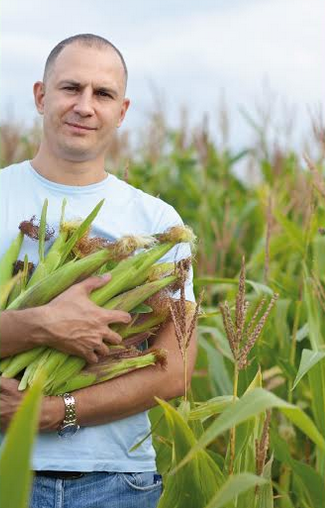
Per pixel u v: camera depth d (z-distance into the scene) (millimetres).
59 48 3475
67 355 3180
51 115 3410
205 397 5258
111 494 3336
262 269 6910
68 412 3174
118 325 3299
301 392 5305
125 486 3369
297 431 5004
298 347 5535
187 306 3414
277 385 5078
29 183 3512
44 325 3088
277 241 6191
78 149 3393
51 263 3299
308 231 5344
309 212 5332
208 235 8594
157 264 3338
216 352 4840
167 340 3408
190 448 3061
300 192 7281
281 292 5523
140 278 3283
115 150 10047
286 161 8992
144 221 3543
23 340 3107
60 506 3244
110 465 3330
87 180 3500
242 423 3330
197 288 6680
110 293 3244
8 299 3301
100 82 3385
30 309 3127
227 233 7488
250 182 10469
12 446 1979
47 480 3242
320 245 5637
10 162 10055
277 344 5492
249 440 3412
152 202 3602
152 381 3307
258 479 2621
